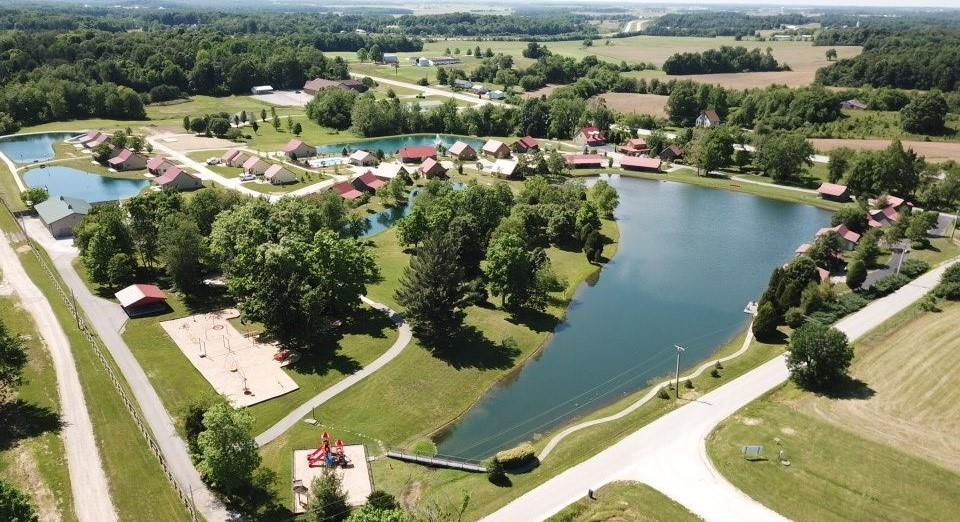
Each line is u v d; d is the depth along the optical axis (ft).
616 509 201.36
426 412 259.39
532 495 209.36
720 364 290.56
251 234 334.85
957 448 228.84
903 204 505.66
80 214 426.10
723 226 490.08
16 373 250.98
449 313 294.05
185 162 616.80
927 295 344.69
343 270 310.45
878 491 208.03
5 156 635.25
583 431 244.83
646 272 402.31
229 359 283.38
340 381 270.87
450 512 199.62
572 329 332.80
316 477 200.54
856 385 269.03
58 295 339.36
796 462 222.07
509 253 327.47
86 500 201.16
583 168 647.56
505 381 286.05
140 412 245.24
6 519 164.35
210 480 206.90
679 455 228.43
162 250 338.13
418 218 401.49
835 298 342.64
